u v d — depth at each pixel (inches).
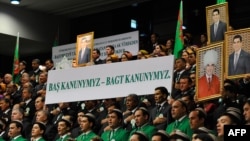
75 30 649.6
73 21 652.7
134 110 314.3
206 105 285.9
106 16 616.4
